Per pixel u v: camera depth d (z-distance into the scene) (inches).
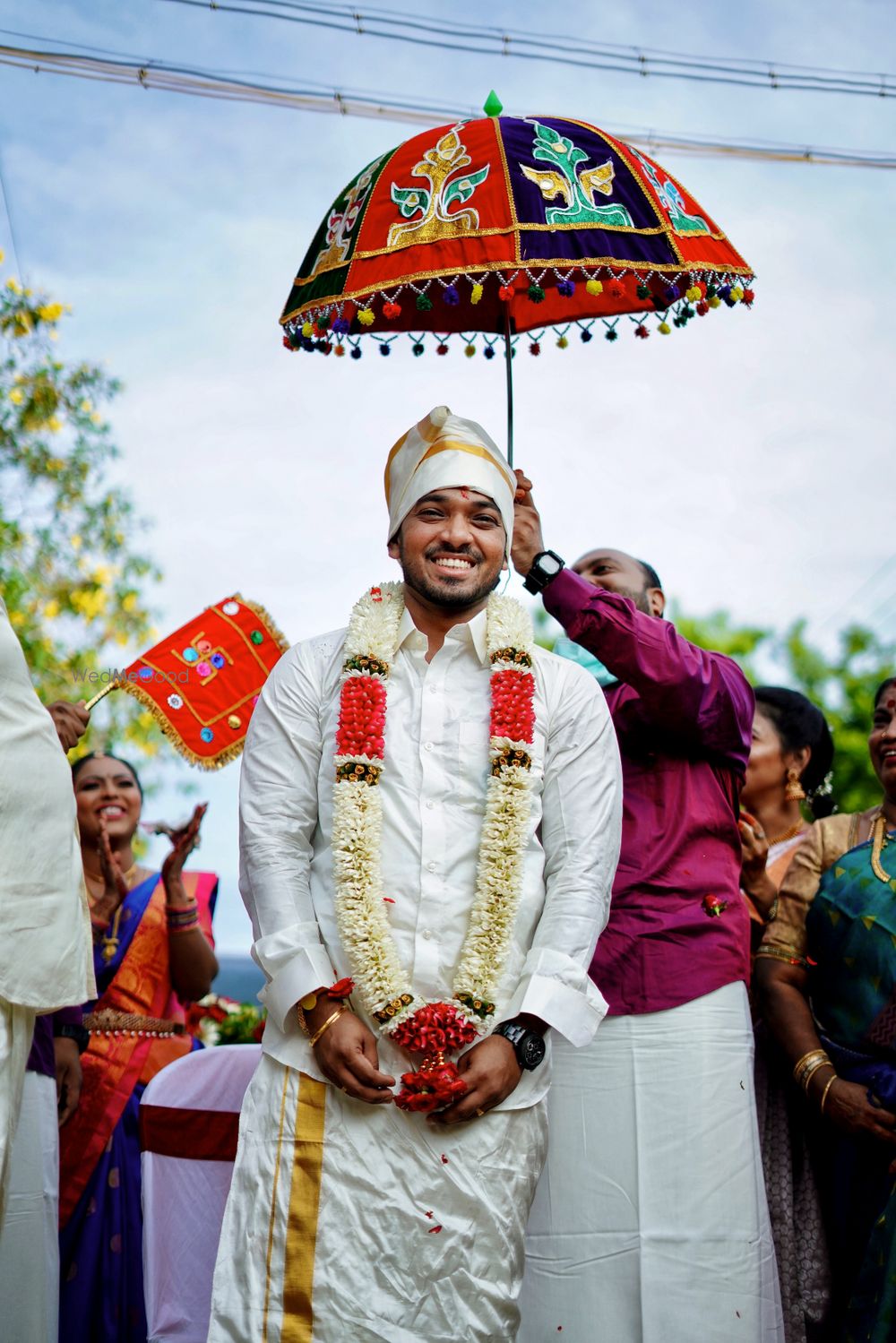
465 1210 115.0
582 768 127.6
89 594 330.6
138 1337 162.6
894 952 144.1
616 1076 136.1
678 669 140.0
